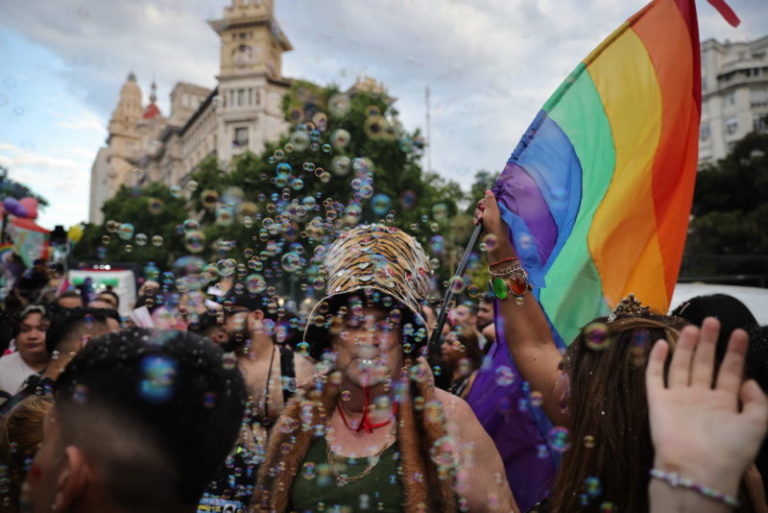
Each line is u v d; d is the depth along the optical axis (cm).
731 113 3719
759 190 2030
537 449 146
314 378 127
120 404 63
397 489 110
